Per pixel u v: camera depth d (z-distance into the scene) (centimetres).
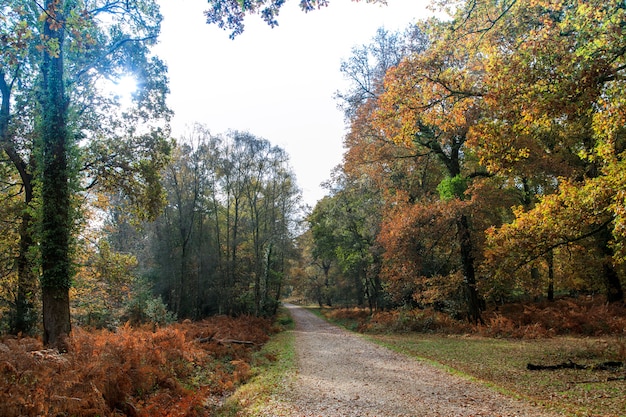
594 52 812
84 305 2056
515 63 883
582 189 1049
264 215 4312
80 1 1177
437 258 2600
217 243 4131
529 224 1145
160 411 796
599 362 1125
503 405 744
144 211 2020
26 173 1641
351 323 3444
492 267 1609
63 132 1251
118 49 1770
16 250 1677
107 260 2088
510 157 987
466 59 1223
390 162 2481
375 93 2434
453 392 862
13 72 1520
